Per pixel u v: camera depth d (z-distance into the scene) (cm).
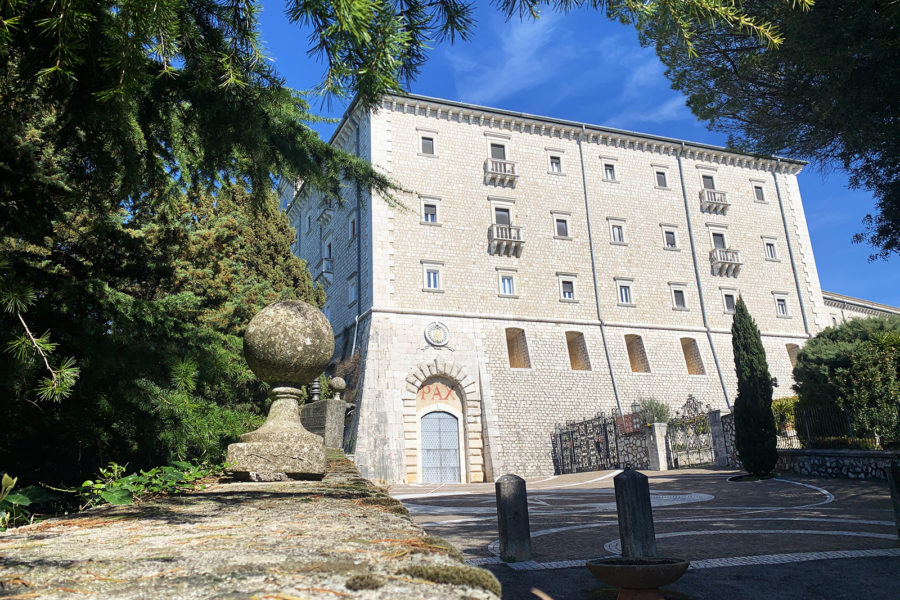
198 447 893
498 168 3756
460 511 1284
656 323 3875
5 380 502
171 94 534
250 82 514
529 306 3622
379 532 246
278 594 146
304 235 4791
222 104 549
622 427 2866
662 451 2550
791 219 4512
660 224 4103
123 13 295
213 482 540
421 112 3725
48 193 630
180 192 725
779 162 4562
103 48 349
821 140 1196
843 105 1038
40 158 641
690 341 4009
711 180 4375
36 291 642
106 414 792
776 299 4234
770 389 1883
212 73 462
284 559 187
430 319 3384
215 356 841
